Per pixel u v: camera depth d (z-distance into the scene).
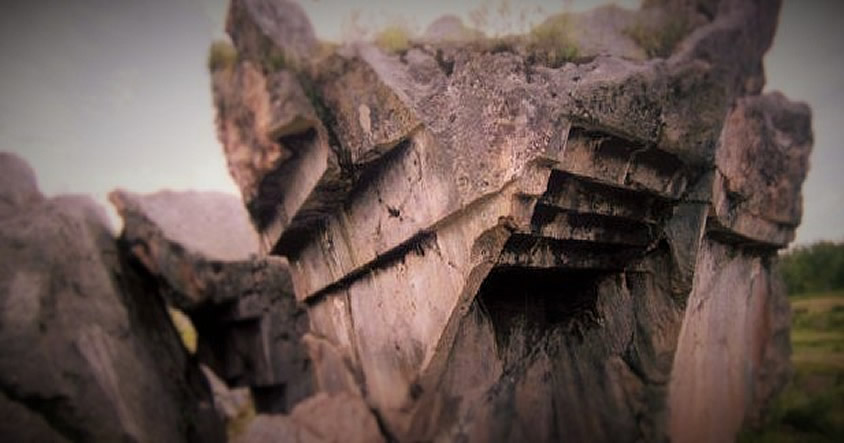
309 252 5.99
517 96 3.80
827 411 5.14
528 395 5.64
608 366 5.29
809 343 5.54
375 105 4.38
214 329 8.85
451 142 4.13
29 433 5.28
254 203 5.41
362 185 4.92
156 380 7.27
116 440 5.79
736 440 5.40
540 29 4.59
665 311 4.88
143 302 8.07
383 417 6.03
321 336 6.91
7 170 6.67
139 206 7.83
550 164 3.71
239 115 4.88
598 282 5.33
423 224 4.39
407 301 4.93
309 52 4.59
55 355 5.70
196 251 7.65
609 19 5.06
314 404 6.86
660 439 4.99
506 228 3.86
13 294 5.65
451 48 4.51
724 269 5.34
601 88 3.97
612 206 4.61
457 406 5.36
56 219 6.59
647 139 4.25
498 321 5.38
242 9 4.49
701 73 4.57
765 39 5.16
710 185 4.63
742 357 5.54
